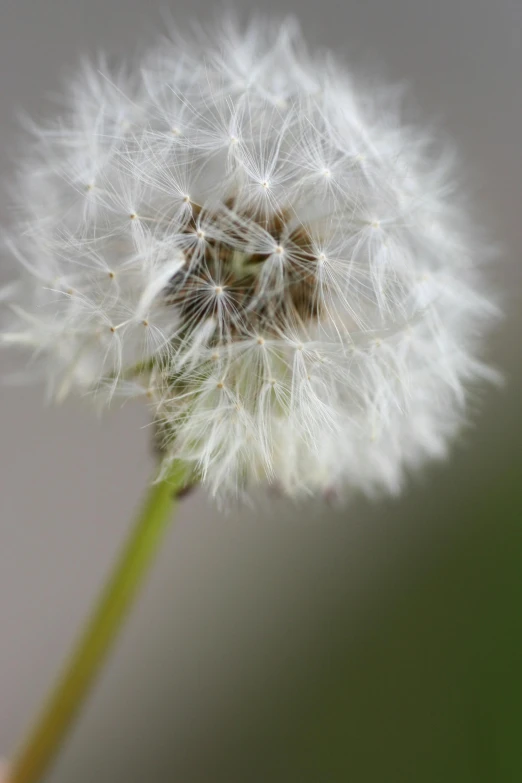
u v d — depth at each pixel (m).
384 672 0.27
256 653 0.28
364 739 0.26
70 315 0.19
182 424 0.19
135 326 0.19
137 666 0.27
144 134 0.19
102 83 0.20
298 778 0.26
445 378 0.20
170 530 0.27
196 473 0.19
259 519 0.28
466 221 0.21
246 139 0.20
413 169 0.20
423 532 0.29
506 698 0.25
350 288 0.20
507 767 0.25
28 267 0.20
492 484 0.29
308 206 0.20
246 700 0.27
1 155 0.24
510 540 0.28
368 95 0.21
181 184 0.19
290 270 0.19
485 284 0.21
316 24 0.28
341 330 0.20
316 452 0.19
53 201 0.20
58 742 0.20
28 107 0.25
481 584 0.28
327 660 0.28
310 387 0.19
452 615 0.27
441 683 0.26
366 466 0.20
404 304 0.20
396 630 0.28
